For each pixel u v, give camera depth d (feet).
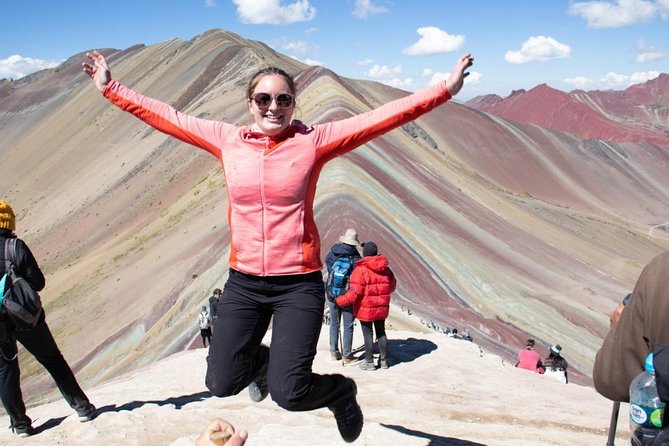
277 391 10.44
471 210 139.85
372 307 26.68
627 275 148.56
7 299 17.38
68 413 21.13
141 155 307.37
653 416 7.36
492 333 79.10
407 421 18.81
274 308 10.80
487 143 346.33
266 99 10.55
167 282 111.24
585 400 25.63
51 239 264.31
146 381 26.40
